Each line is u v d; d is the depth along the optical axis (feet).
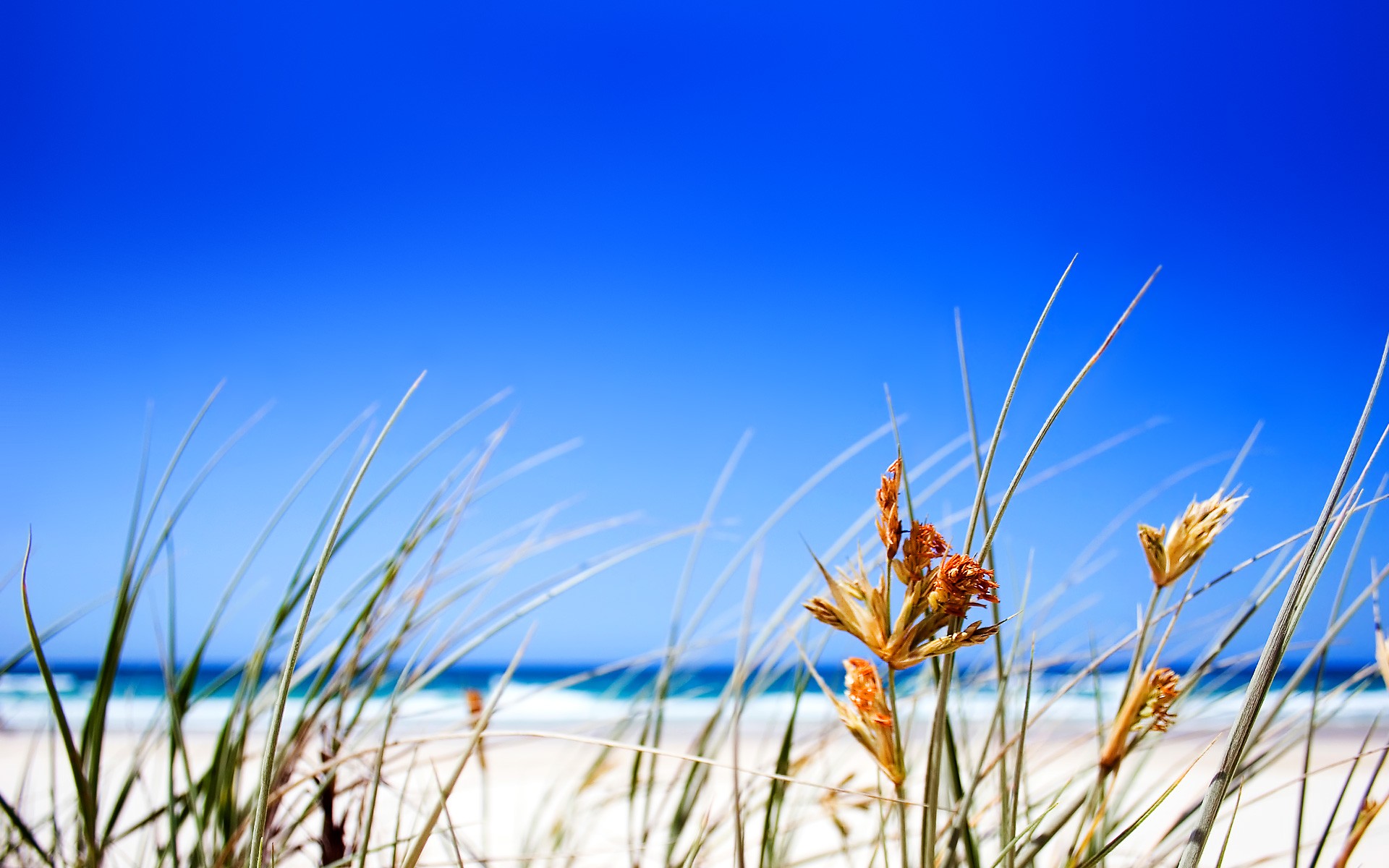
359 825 1.98
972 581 1.16
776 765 2.22
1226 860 3.34
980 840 1.80
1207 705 2.16
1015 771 1.44
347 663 2.16
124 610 2.01
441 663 2.22
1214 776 1.17
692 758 1.41
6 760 7.67
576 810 3.07
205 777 2.11
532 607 2.21
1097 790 1.38
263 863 1.84
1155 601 1.36
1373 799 1.32
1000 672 1.58
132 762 2.22
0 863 2.08
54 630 2.34
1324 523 1.17
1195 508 1.34
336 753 2.08
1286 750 1.83
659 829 2.81
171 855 2.03
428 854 2.32
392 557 2.45
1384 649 1.48
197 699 2.35
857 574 1.21
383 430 1.29
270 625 2.34
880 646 1.20
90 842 1.48
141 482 2.14
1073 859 1.42
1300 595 1.18
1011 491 1.25
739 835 1.41
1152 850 1.67
